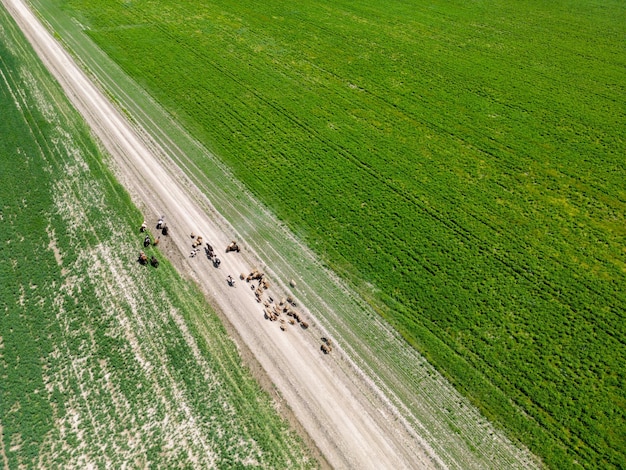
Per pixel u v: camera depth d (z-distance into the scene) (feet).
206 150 168.45
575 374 109.60
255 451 97.71
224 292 125.90
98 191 150.30
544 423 101.55
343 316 120.67
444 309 122.21
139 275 128.36
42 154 161.38
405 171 161.68
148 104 189.26
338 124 181.47
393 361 112.16
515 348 114.42
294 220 144.56
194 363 110.83
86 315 119.14
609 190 155.22
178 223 143.02
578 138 175.11
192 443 98.17
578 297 125.08
